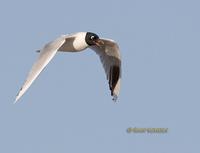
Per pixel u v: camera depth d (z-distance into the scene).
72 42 19.42
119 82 20.12
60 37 18.69
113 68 20.14
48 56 17.95
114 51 19.89
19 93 17.20
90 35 19.41
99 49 20.11
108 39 19.64
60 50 19.55
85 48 19.58
